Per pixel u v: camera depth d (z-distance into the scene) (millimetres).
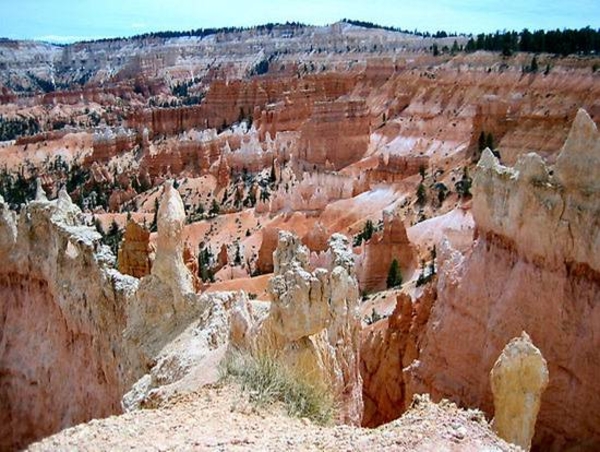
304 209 103500
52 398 31797
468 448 13859
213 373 19141
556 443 24094
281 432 15148
